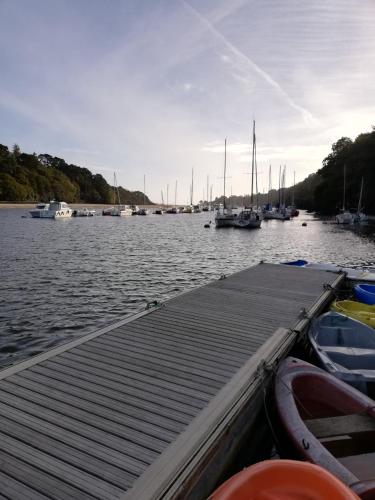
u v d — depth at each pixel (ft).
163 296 44.27
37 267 60.75
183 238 115.65
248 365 16.98
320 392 16.35
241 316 24.82
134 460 10.56
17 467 10.26
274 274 41.24
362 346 21.91
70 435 11.64
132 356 17.62
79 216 245.86
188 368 16.52
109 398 13.85
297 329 22.21
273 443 15.87
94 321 34.99
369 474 12.18
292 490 9.33
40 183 349.00
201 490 10.83
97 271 58.65
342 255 81.71
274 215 213.87
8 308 38.32
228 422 12.50
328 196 247.91
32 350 28.37
